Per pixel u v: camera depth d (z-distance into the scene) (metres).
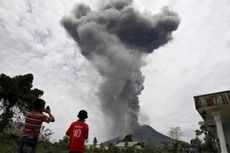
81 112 5.61
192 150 19.84
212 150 37.53
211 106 12.01
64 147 28.27
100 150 33.81
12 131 27.64
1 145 21.20
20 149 4.72
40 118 4.98
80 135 5.26
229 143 14.91
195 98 12.70
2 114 36.09
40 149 23.00
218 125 12.13
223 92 11.90
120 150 36.66
